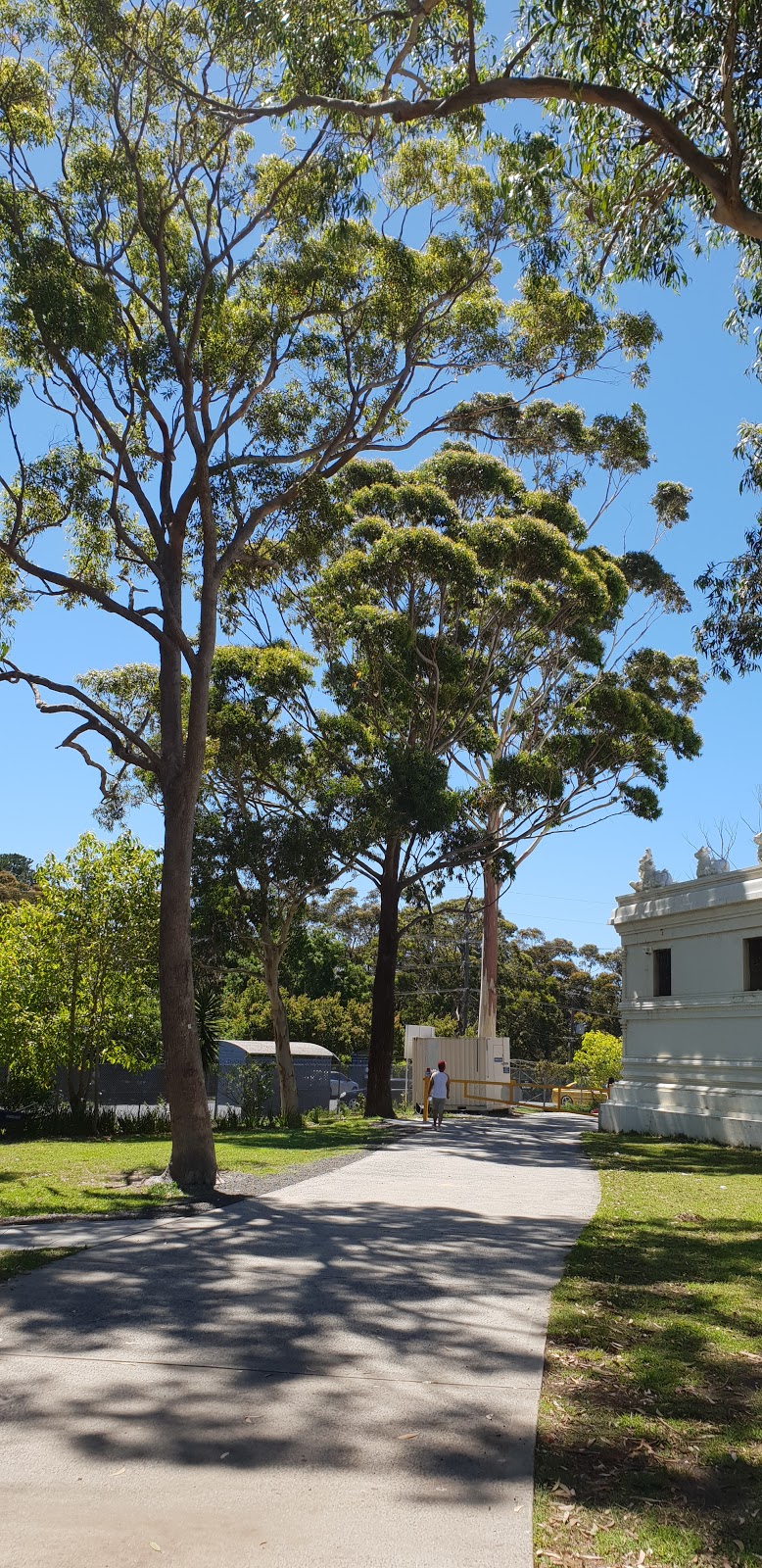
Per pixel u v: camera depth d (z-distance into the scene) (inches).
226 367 671.8
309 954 2393.0
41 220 601.0
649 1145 841.5
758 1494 178.7
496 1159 723.4
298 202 640.4
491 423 1154.7
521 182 481.1
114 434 611.2
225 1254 362.0
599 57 407.5
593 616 1125.1
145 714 1080.2
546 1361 247.8
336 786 1061.8
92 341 562.9
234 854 1055.0
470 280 723.4
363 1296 305.3
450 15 471.2
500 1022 2696.9
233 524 745.0
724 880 872.9
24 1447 194.4
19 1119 1034.1
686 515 1413.6
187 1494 176.1
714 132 464.1
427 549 967.0
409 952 2615.7
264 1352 250.1
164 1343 257.0
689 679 1387.8
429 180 708.7
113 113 593.6
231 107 526.3
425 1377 234.8
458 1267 345.4
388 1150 792.9
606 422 1163.9
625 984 1032.2
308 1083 1630.2
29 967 1089.4
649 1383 233.0
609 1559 157.1
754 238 412.2
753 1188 564.1
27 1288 311.6
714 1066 877.2
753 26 411.8
